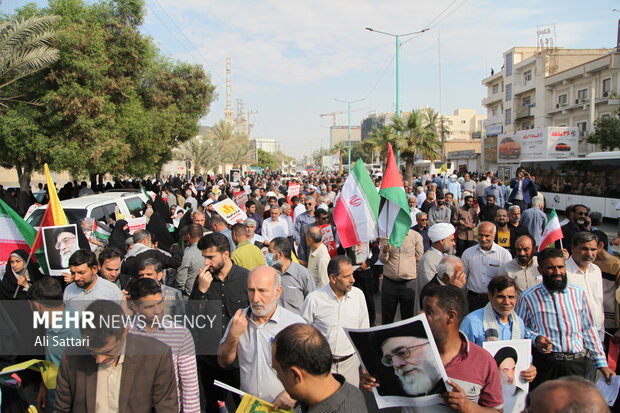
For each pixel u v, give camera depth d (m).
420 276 5.82
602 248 5.29
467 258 5.90
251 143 85.50
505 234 7.96
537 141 31.86
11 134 14.27
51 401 3.84
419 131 31.20
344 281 4.26
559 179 25.48
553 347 4.07
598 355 4.08
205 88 27.33
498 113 57.31
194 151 47.69
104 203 10.27
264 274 3.59
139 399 2.86
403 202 6.29
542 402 1.89
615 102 35.38
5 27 13.66
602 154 22.39
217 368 4.40
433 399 2.72
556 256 4.06
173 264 6.70
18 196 17.83
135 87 19.42
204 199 21.66
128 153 18.50
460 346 2.91
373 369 2.86
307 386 2.31
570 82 42.78
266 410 2.99
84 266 4.47
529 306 4.22
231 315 4.45
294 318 3.71
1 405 3.77
